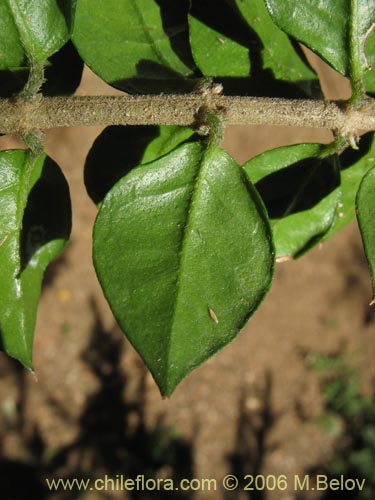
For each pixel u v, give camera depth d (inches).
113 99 4.1
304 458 23.2
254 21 4.7
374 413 23.2
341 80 17.4
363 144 5.1
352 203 5.2
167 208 4.0
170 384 3.8
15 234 4.4
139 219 4.0
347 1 4.3
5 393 22.7
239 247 4.0
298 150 4.6
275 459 23.1
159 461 22.6
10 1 4.2
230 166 4.0
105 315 24.1
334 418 23.4
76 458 22.4
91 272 24.2
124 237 3.9
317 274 25.1
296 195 4.8
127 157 4.8
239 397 24.0
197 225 4.0
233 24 4.7
